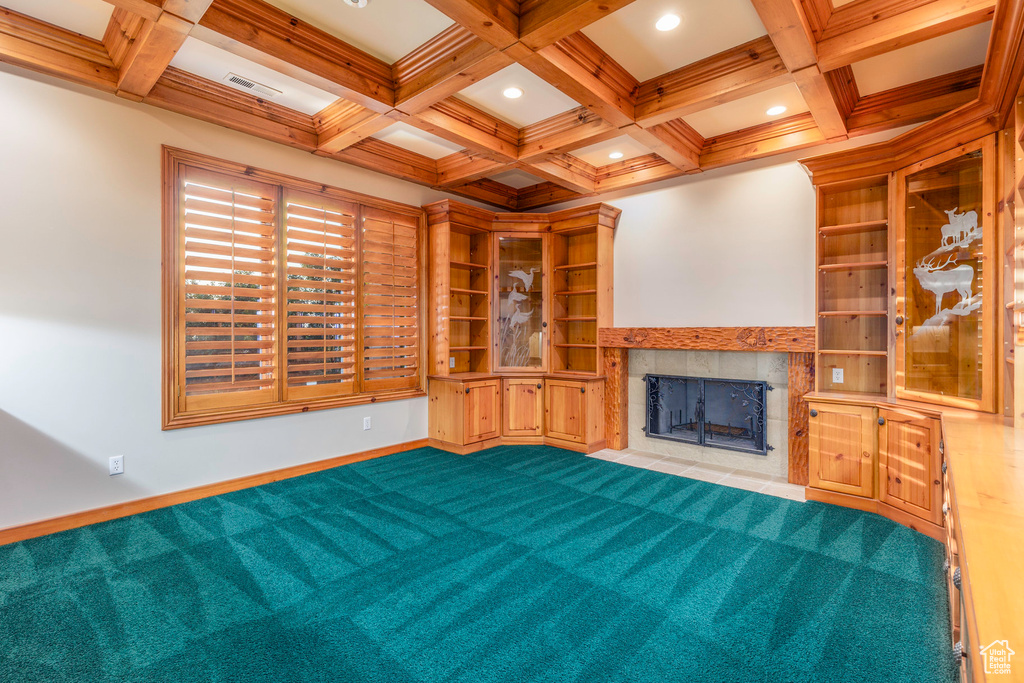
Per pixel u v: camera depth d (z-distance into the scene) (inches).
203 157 136.3
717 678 66.2
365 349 178.1
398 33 110.4
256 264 148.6
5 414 107.7
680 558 101.4
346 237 171.2
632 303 190.2
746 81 112.4
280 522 119.7
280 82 132.0
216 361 139.8
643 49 113.5
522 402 202.7
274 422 152.8
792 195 152.3
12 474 108.5
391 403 186.2
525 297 209.0
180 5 87.0
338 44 111.9
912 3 91.9
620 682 65.3
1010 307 97.0
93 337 119.1
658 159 176.4
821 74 107.0
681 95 122.5
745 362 165.8
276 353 152.6
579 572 95.5
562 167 176.9
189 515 123.8
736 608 83.2
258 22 100.0
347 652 71.6
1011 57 82.0
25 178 110.3
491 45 100.3
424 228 197.5
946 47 109.8
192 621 79.1
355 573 94.9
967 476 56.4
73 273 116.4
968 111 105.0
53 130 113.9
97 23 109.0
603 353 195.8
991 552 36.0
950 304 115.2
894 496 121.5
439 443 195.2
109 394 121.4
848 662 69.2
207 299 139.5
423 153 184.2
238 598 85.9
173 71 125.3
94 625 78.0
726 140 159.5
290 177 154.6
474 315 213.9
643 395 191.9
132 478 125.0
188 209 135.5
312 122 154.4
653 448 189.0
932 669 67.5
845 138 139.7
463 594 87.4
